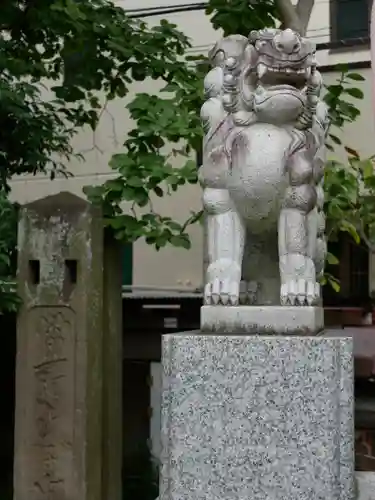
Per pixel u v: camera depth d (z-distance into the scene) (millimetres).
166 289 7711
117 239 4066
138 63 4652
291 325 2367
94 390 3887
